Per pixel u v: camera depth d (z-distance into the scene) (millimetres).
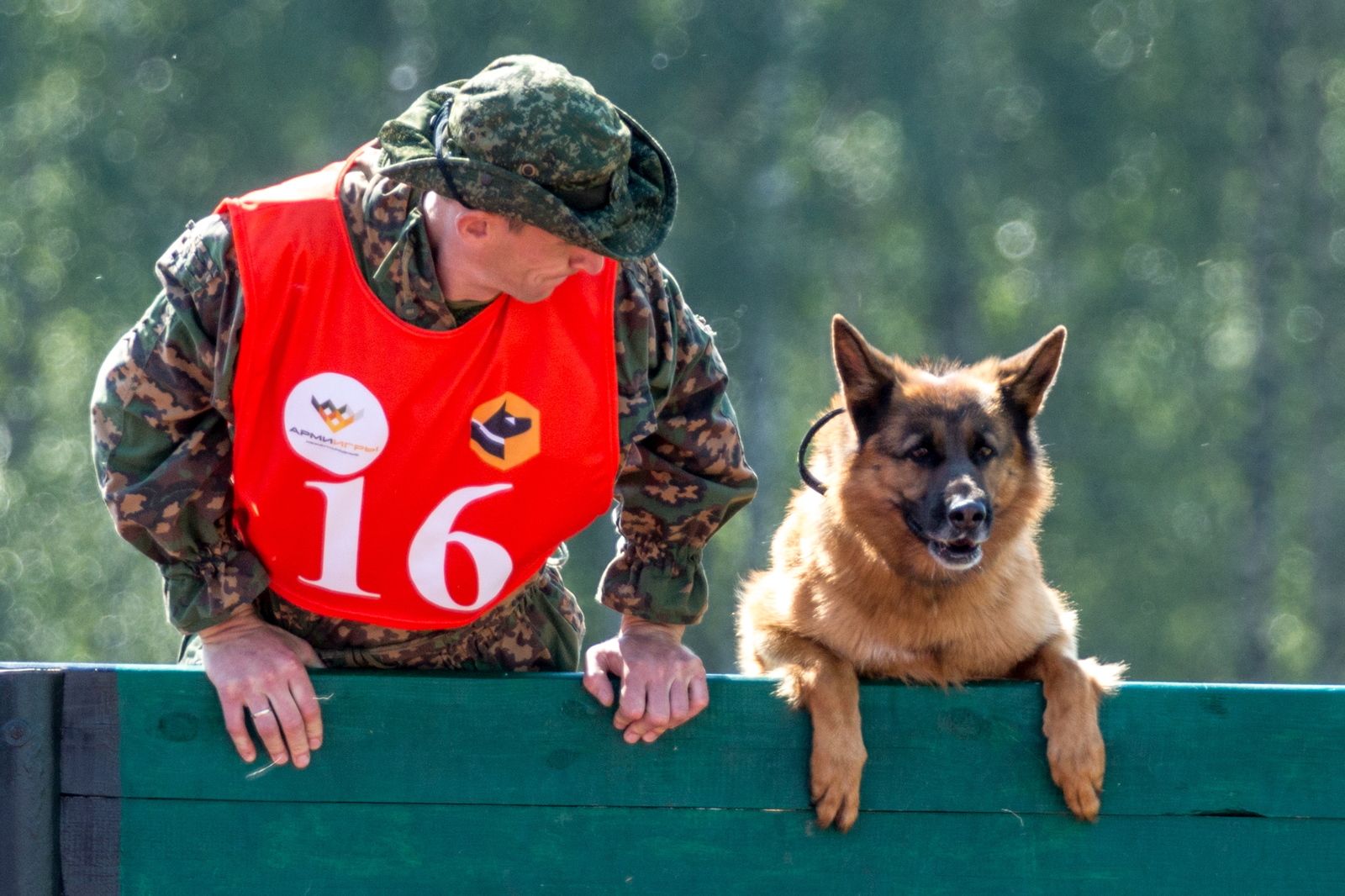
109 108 35031
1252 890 5984
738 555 35469
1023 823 6035
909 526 8148
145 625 33062
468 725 5930
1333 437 36344
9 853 5668
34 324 35062
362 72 35344
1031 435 9047
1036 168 36281
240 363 5527
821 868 5996
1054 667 6547
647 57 35031
